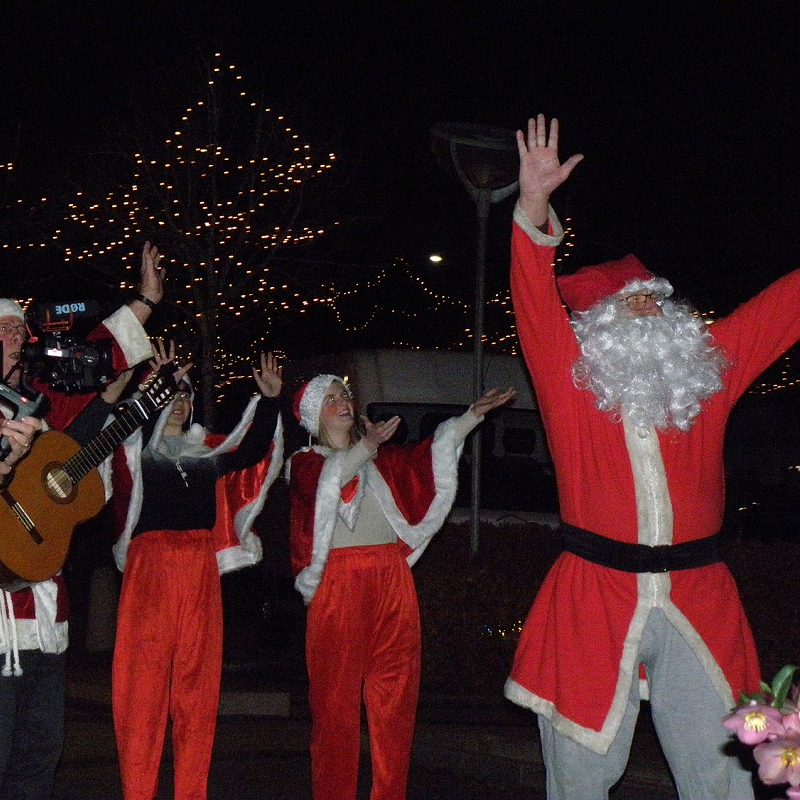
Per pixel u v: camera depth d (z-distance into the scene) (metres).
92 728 8.81
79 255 17.11
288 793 7.10
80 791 7.04
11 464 4.54
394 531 6.26
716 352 4.50
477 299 9.62
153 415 6.10
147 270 5.58
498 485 11.05
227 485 6.48
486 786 7.54
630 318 4.49
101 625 12.17
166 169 17.23
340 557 6.05
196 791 6.00
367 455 6.07
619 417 4.41
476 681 9.56
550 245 4.45
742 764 4.29
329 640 6.00
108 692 9.74
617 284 4.55
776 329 4.57
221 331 18.09
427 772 7.92
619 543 4.38
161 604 5.94
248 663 11.48
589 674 4.32
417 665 6.11
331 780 6.02
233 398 20.80
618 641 4.32
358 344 21.59
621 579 4.36
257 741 8.48
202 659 6.02
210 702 6.04
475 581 9.62
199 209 17.27
